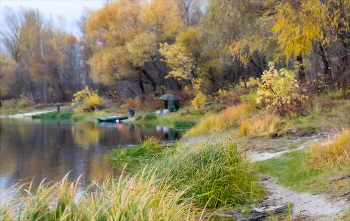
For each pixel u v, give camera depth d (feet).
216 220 17.21
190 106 109.70
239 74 112.68
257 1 60.23
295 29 43.98
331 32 53.83
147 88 154.20
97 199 13.05
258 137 41.63
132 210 11.60
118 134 66.18
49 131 76.33
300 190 19.76
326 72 61.87
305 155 27.04
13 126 92.27
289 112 46.62
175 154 23.44
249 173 23.20
